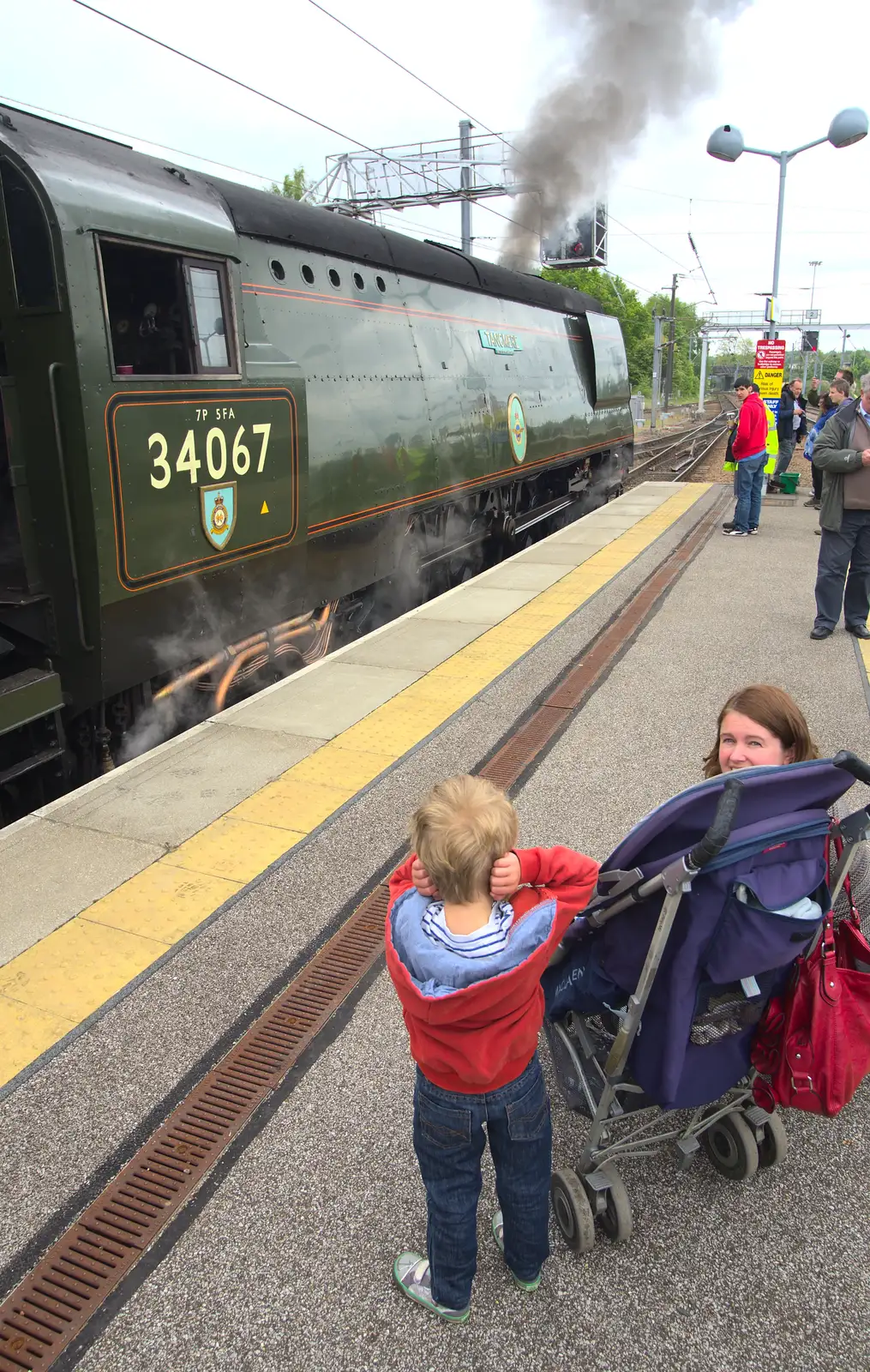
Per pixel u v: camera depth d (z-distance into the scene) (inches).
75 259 159.0
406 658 249.4
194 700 225.3
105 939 130.1
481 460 382.3
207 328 197.5
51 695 168.6
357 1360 75.9
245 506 210.8
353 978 122.6
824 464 239.6
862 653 246.8
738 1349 76.0
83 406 161.3
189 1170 94.3
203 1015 116.0
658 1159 95.0
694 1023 80.2
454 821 67.2
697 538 417.7
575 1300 80.6
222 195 227.6
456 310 371.2
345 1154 95.8
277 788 174.7
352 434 271.0
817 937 77.9
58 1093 104.1
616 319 650.2
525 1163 74.4
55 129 174.9
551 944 68.3
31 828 160.9
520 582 332.2
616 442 635.5
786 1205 89.6
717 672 234.5
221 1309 80.4
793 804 73.9
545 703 216.4
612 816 161.8
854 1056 76.6
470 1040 67.9
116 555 171.9
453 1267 75.2
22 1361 76.0
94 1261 85.0
